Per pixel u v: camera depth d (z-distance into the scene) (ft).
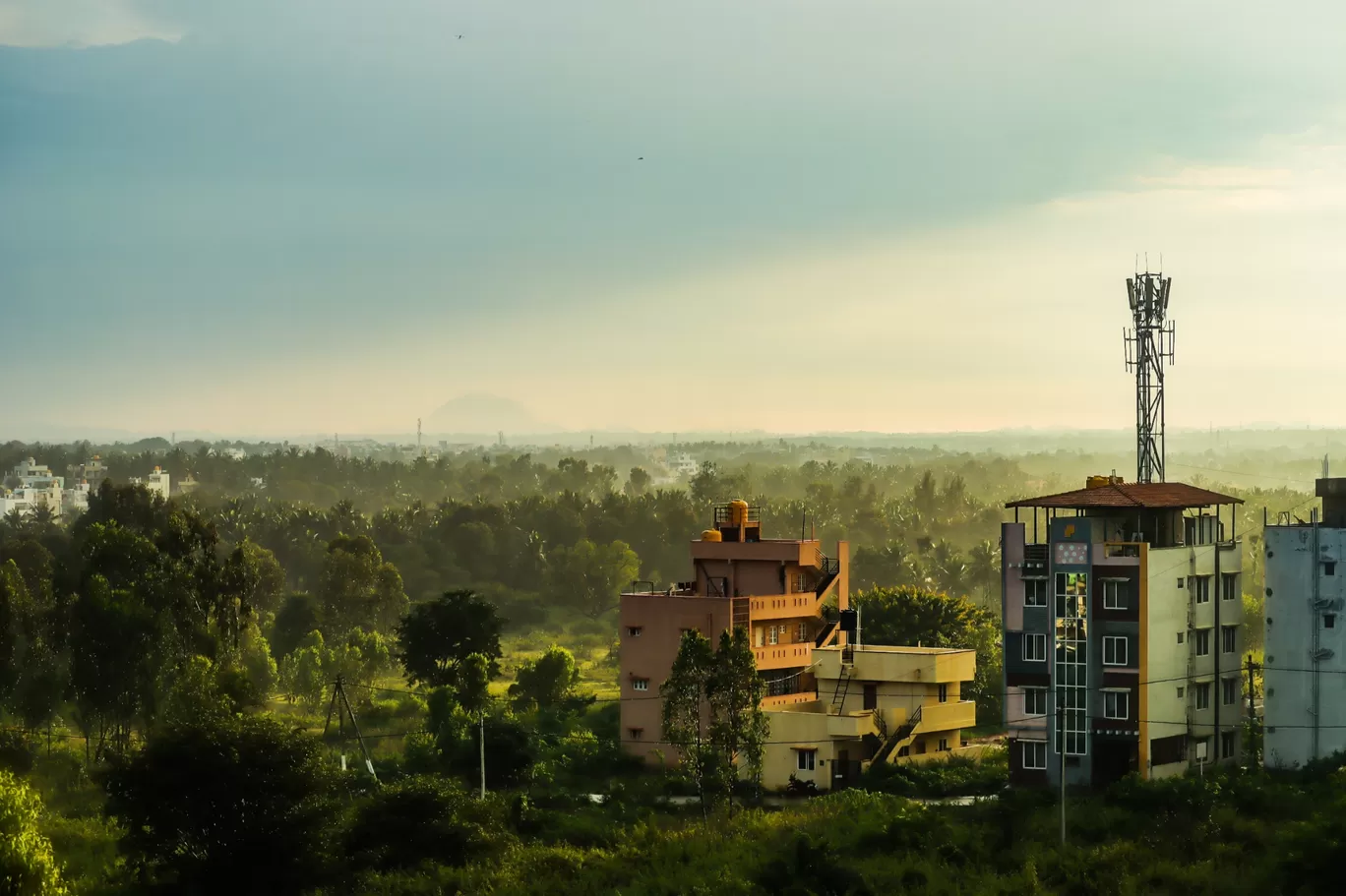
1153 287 370.12
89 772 289.12
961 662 297.74
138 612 321.11
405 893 205.05
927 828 220.84
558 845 232.53
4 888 185.47
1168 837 209.77
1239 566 265.54
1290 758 253.44
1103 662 252.21
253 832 211.00
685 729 244.22
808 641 339.98
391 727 363.97
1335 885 183.21
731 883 197.06
